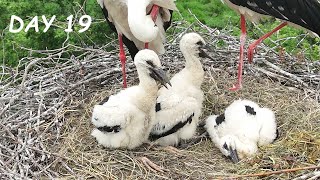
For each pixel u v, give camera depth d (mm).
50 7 3090
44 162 2354
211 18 3656
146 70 2342
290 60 2910
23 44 3045
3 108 2549
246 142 2395
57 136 2463
